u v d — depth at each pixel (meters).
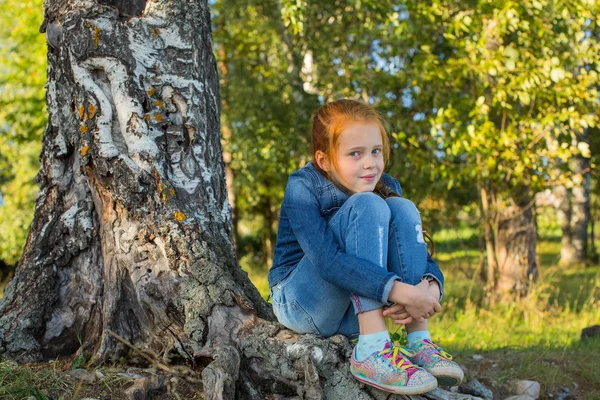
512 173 8.14
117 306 2.86
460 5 8.13
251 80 12.14
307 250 2.35
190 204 2.98
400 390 2.17
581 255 16.31
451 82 8.16
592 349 4.59
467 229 12.55
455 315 7.76
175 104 3.05
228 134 12.90
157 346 2.77
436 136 7.80
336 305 2.42
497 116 8.59
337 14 10.03
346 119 2.42
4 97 13.15
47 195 3.12
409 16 8.09
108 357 2.83
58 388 2.51
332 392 2.33
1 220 13.38
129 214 2.84
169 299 2.67
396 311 2.26
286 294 2.49
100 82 2.97
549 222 21.92
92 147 2.89
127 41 2.98
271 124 11.52
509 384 3.59
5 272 15.97
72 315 3.04
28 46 13.09
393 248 2.39
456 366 2.28
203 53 3.23
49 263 3.04
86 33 2.94
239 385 2.45
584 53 7.89
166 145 3.00
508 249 8.68
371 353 2.25
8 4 12.96
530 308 7.70
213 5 12.36
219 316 2.59
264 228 18.11
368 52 9.30
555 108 8.20
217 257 2.85
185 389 2.55
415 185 9.20
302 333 2.50
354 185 2.44
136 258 2.79
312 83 10.74
